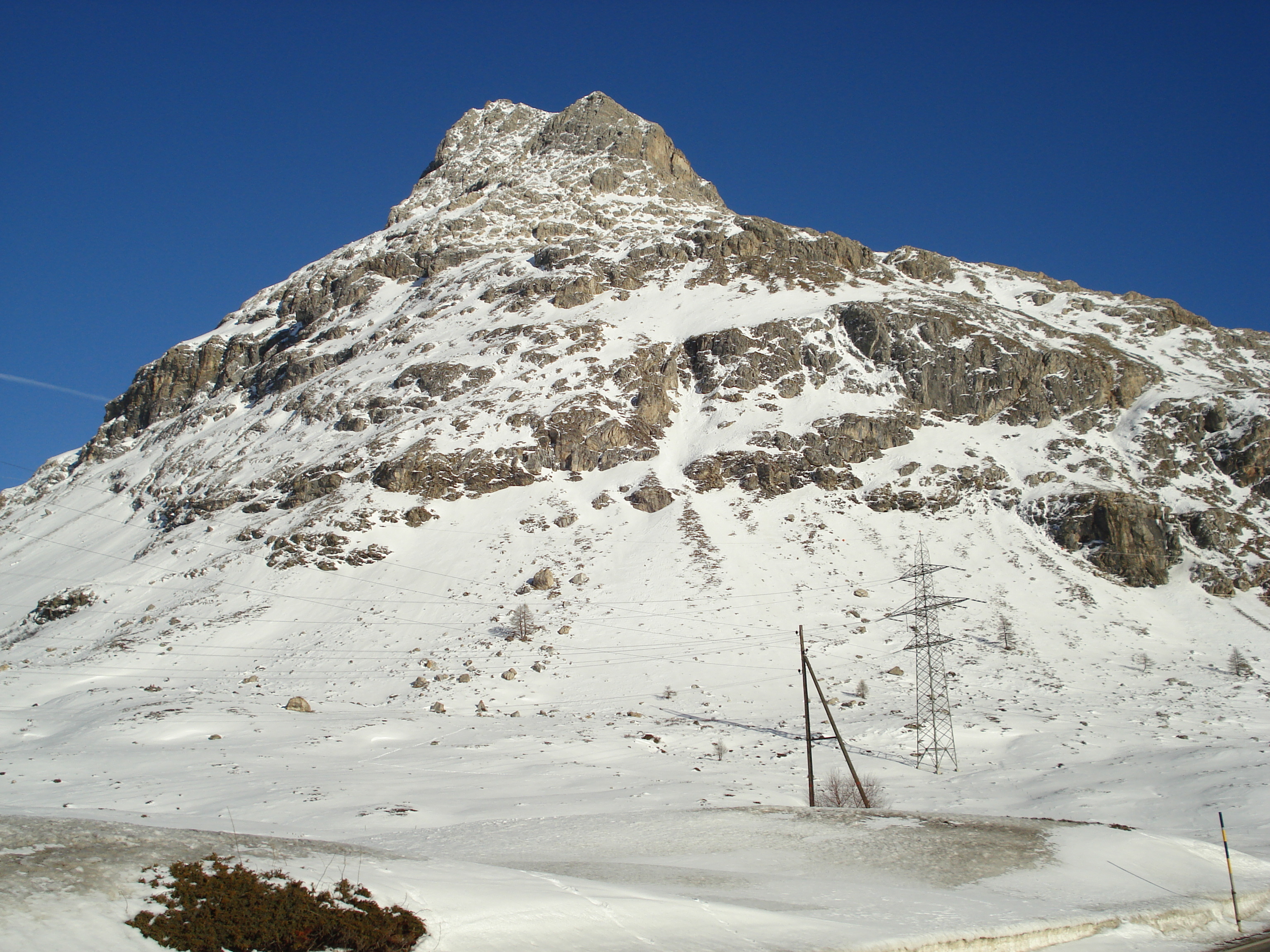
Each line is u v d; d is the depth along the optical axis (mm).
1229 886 28922
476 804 40875
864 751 57156
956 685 72688
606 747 56094
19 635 97062
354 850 21953
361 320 169125
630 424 120438
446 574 95312
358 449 119938
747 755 55750
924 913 23125
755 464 111750
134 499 137250
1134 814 42031
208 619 89250
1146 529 100312
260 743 55500
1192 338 154750
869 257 168500
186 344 185750
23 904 15266
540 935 18266
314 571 97188
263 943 15984
